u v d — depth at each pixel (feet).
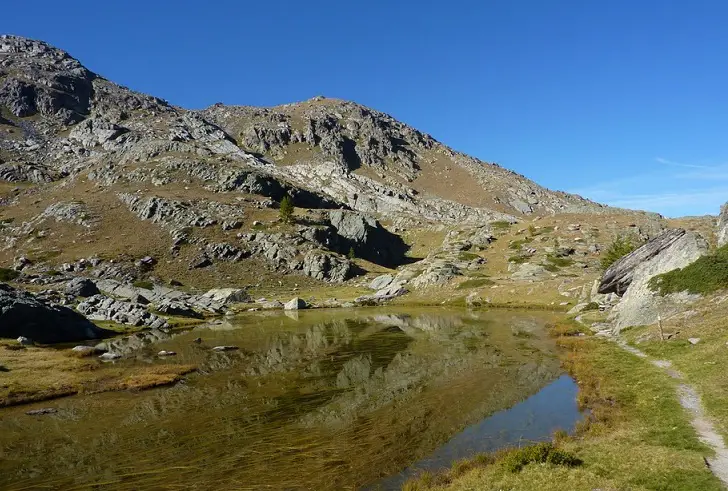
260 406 89.86
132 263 409.49
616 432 63.21
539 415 79.05
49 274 359.46
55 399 97.25
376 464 61.87
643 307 144.97
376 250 603.67
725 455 50.06
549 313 238.68
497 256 410.72
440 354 137.69
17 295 184.65
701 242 150.92
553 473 49.60
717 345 90.84
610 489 43.86
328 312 300.20
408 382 106.01
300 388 103.09
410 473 58.75
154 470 61.46
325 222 588.50
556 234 433.89
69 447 70.23
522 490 46.47
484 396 92.63
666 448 53.83
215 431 76.13
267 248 475.72
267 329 217.77
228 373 120.67
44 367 124.47
